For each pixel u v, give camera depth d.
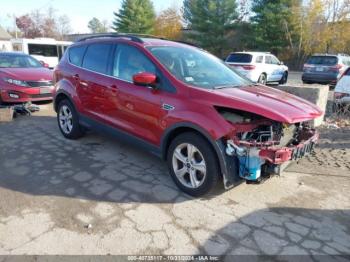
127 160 4.83
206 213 3.45
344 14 34.97
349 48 34.44
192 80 3.99
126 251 2.83
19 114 7.77
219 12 38.78
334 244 3.03
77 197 3.70
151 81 3.85
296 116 3.33
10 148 5.25
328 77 15.49
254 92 3.89
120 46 4.66
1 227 3.10
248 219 3.37
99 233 3.05
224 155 3.39
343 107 8.45
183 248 2.89
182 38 47.75
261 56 16.02
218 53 39.72
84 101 5.16
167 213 3.43
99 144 5.52
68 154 5.02
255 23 36.28
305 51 34.72
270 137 3.40
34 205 3.51
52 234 3.01
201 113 3.51
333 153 5.55
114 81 4.56
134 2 47.59
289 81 20.77
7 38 44.59
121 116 4.50
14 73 8.23
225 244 2.96
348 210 3.65
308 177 4.51
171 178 4.24
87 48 5.29
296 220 3.40
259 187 4.10
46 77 8.56
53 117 7.62
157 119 3.95
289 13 34.00
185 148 3.81
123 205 3.56
